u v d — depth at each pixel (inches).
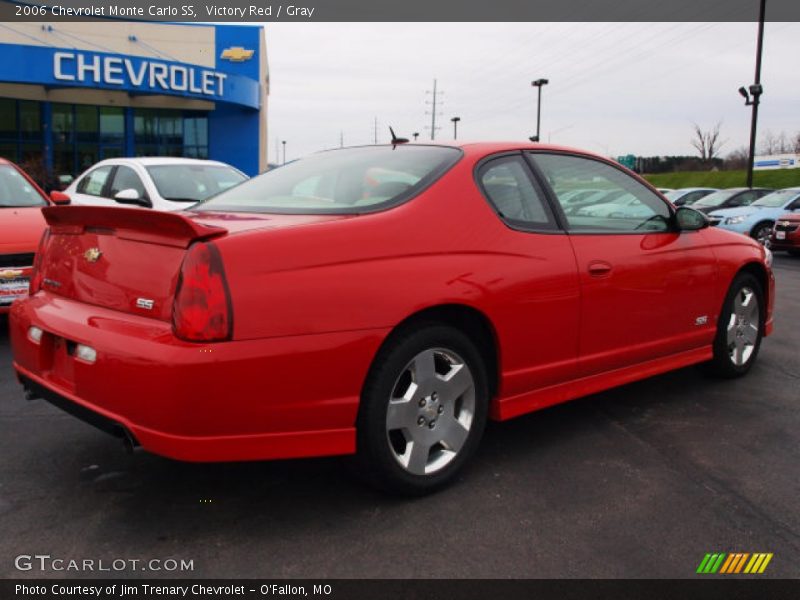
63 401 113.3
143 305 105.3
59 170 1037.2
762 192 788.6
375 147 153.3
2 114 1000.9
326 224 110.8
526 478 131.0
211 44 1162.6
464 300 120.6
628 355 155.5
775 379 198.2
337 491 124.0
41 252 131.8
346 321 107.0
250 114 1142.3
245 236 102.9
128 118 1058.1
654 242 161.6
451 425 124.1
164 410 98.0
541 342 135.7
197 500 119.8
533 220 138.6
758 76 1013.8
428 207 123.0
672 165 2952.8
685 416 167.0
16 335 128.0
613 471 134.7
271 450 104.0
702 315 176.6
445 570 99.9
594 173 158.6
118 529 109.9
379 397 112.3
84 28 1079.0
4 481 125.9
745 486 129.0
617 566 101.7
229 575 97.9
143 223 105.6
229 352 98.5
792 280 437.1
